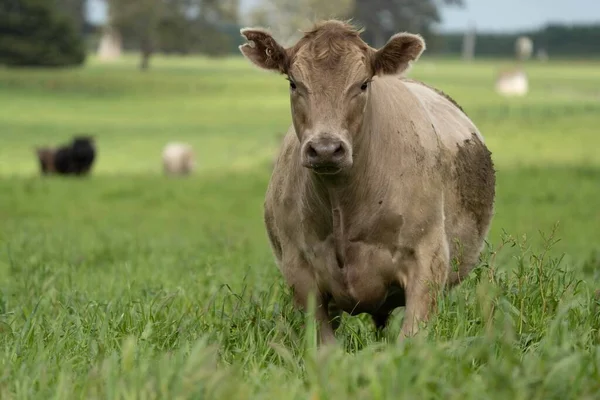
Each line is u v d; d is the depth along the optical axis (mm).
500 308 8844
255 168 58688
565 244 24125
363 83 9125
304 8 156500
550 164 50750
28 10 145750
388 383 6477
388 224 9547
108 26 171500
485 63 190125
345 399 6352
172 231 29797
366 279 9648
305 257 9922
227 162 64312
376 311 10109
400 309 11930
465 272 11227
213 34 175000
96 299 12250
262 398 6711
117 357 8250
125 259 19750
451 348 7457
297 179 9797
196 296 11961
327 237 9656
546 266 10047
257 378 7402
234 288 13469
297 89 9148
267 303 10508
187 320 10062
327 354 6832
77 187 42938
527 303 9336
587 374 6910
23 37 146625
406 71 9375
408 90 10648
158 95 117625
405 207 9586
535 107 93875
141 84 127625
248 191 42500
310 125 8992
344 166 8750
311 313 7516
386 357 6914
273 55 9422
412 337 8492
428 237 9727
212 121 90688
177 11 166625
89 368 8156
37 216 34188
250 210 37156
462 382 6781
